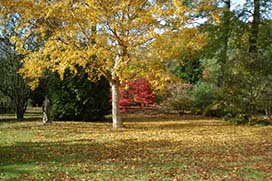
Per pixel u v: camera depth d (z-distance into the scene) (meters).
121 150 9.78
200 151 9.62
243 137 12.34
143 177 6.86
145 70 13.73
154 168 7.61
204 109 22.70
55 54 13.32
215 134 13.12
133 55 13.30
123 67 13.12
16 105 20.28
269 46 18.73
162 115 22.84
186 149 9.92
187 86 24.30
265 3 18.69
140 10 13.35
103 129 14.50
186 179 6.71
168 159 8.55
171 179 6.71
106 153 9.34
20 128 14.56
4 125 15.90
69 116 17.98
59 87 17.98
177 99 23.42
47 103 16.80
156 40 12.98
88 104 18.00
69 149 9.91
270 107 16.55
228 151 9.59
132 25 12.95
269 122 16.48
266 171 7.28
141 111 24.75
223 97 17.44
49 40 13.59
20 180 6.70
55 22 13.84
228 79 17.16
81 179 6.77
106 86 18.50
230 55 21.03
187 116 22.05
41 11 13.14
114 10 12.80
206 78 26.17
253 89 16.58
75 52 13.02
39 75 13.94
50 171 7.39
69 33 13.29
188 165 7.88
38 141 11.31
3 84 19.98
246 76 16.66
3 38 19.17
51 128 14.55
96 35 12.95
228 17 18.44
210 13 14.24
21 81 19.92
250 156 8.88
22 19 13.95
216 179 6.69
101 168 7.65
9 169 7.57
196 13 13.66
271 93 16.22
